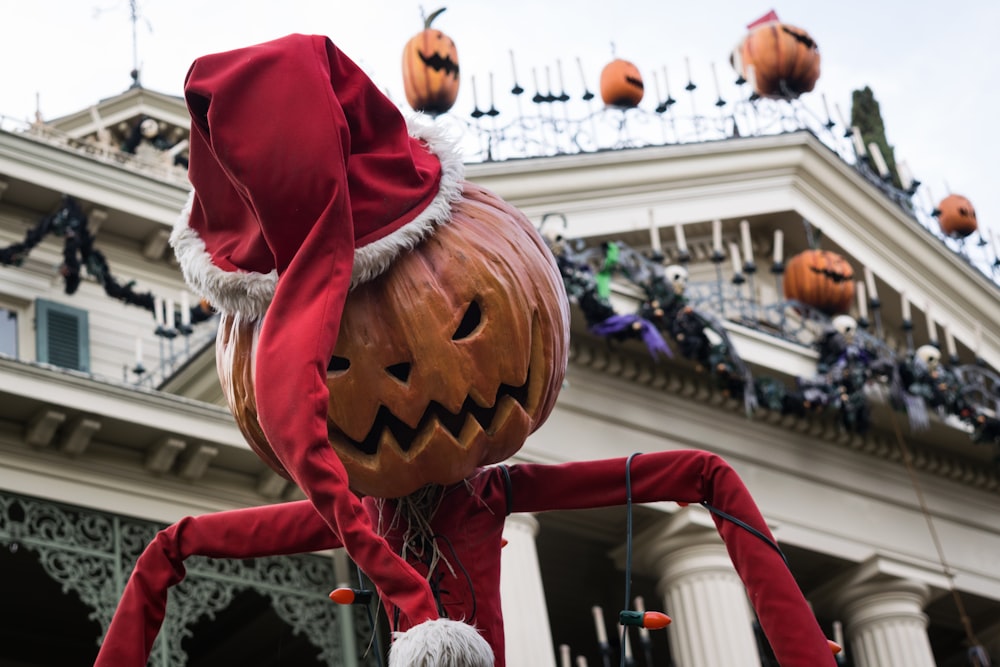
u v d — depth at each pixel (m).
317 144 3.30
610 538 17.06
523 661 14.27
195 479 14.82
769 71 20.23
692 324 16.33
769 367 17.61
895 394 18.30
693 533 16.47
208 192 3.51
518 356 3.47
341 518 3.04
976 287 21.62
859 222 20.75
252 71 3.36
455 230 3.53
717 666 15.79
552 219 17.55
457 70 17.52
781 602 3.58
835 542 18.62
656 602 20.23
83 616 17.16
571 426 16.72
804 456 18.89
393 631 3.36
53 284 17.89
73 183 17.97
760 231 20.27
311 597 14.70
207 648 17.81
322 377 3.12
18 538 13.59
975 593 20.02
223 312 3.60
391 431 3.46
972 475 20.55
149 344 18.34
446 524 3.64
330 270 3.21
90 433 14.10
